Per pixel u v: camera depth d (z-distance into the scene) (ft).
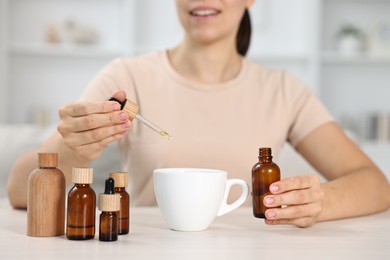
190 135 5.36
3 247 2.89
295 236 3.32
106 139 3.56
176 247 2.94
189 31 5.22
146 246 2.96
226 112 5.47
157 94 5.47
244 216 4.09
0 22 14.03
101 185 6.79
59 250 2.83
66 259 2.64
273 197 3.42
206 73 5.58
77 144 3.58
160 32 14.71
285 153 6.44
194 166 5.30
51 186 3.18
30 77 14.60
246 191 3.65
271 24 14.79
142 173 5.34
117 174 3.29
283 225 3.72
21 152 7.13
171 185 3.36
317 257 2.77
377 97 14.87
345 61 14.56
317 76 14.16
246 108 5.53
